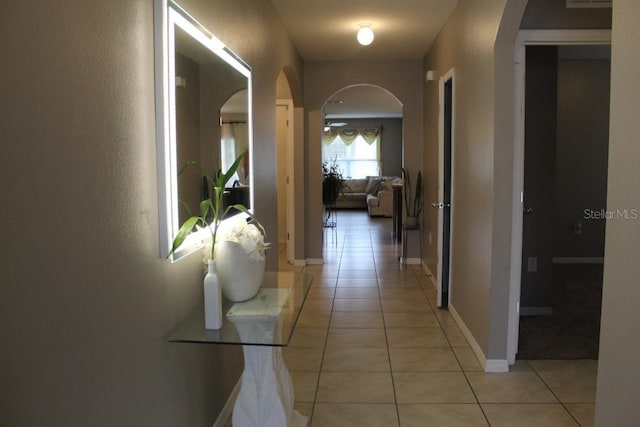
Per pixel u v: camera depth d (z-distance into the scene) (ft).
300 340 12.31
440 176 14.49
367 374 10.32
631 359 5.01
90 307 4.21
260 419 7.02
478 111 11.07
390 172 46.42
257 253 7.20
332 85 20.48
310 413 8.75
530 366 10.58
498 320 10.20
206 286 6.23
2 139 3.19
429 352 11.44
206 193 7.19
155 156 5.55
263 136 11.66
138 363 5.12
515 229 10.36
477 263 11.18
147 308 5.34
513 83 9.73
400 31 15.87
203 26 7.00
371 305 15.17
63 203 3.82
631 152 4.99
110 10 4.54
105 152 4.46
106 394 4.47
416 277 18.70
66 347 3.87
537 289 14.14
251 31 10.34
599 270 19.42
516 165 10.23
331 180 26.78
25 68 3.39
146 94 5.33
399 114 43.39
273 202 12.81
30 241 3.45
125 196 4.84
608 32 10.64
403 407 8.93
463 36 12.51
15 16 3.29
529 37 10.66
